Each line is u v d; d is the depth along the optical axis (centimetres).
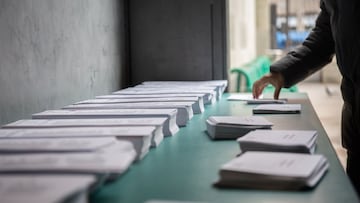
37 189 55
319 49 195
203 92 175
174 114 126
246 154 88
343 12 151
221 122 118
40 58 146
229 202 69
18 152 76
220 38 240
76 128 102
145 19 245
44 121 113
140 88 199
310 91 827
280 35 1016
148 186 78
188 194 73
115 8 230
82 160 69
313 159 83
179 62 244
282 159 83
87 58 191
